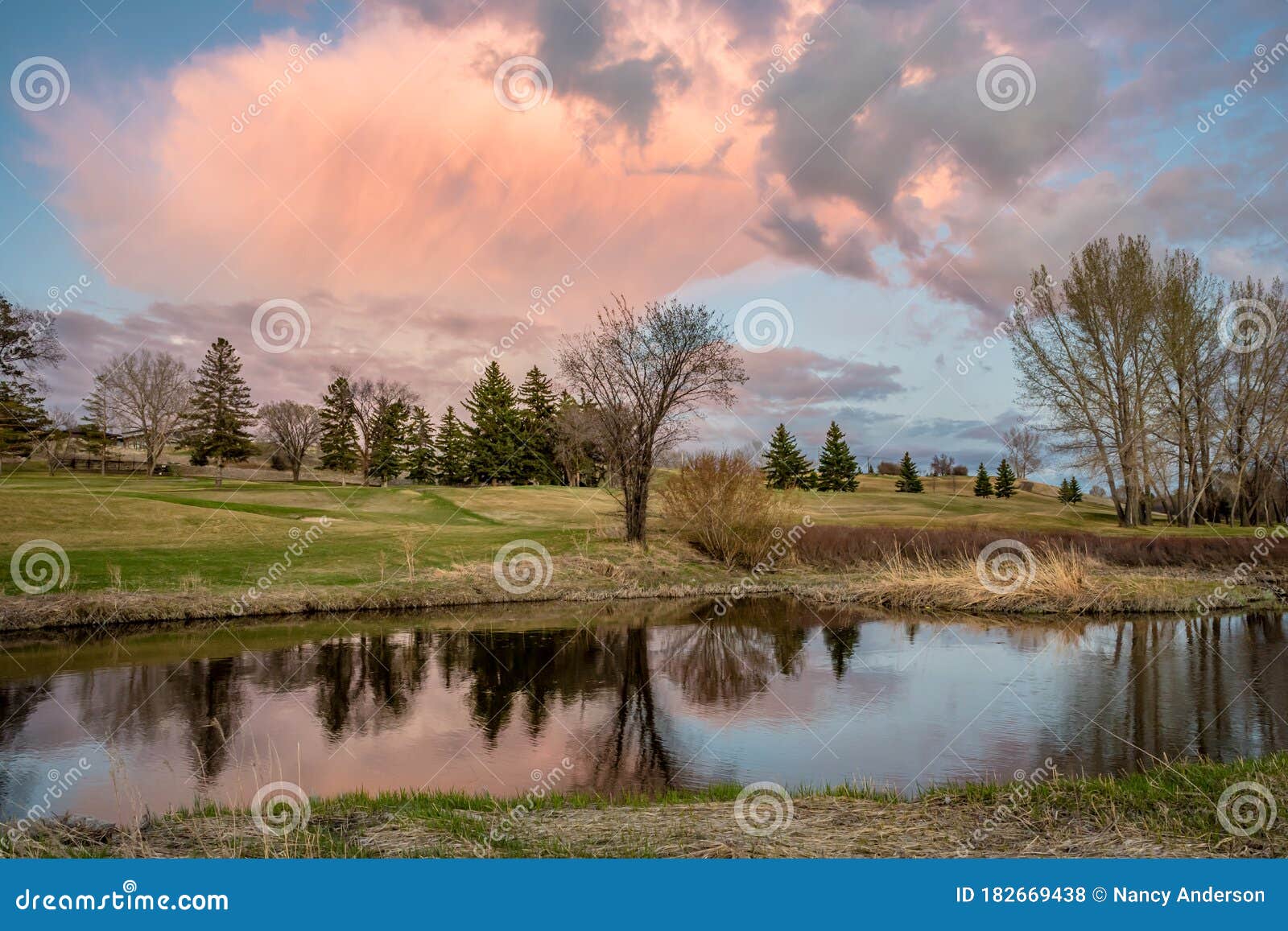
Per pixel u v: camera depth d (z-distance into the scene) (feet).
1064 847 22.21
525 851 22.20
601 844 22.81
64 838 23.76
